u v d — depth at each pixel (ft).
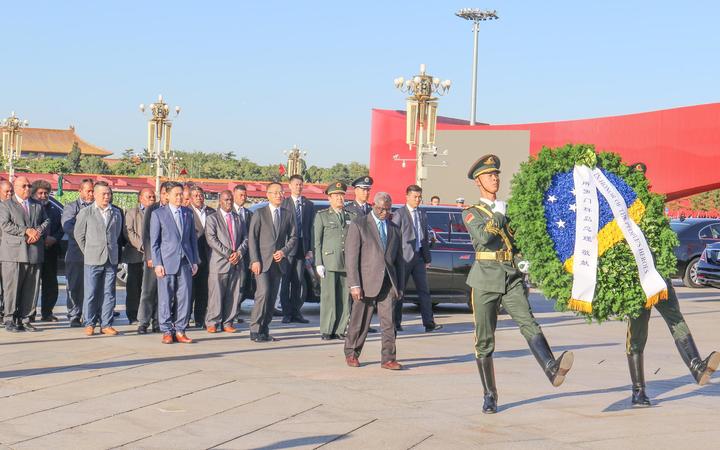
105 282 36.70
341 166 429.38
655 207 23.45
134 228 40.09
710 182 139.13
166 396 24.23
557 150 23.44
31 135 590.14
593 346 36.58
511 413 22.98
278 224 36.32
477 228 22.58
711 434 20.71
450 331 41.14
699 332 41.91
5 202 36.91
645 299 22.74
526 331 22.58
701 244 70.85
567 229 22.71
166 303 34.71
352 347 30.40
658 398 25.34
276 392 24.98
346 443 19.77
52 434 20.17
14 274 36.96
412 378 28.04
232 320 39.45
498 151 143.02
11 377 26.68
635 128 143.54
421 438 20.26
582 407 23.81
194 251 35.65
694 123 139.74
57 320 41.27
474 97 209.56
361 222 30.25
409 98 111.75
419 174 112.57
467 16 209.15
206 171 431.84
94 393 24.50
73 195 174.81
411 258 40.65
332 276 37.06
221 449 19.19
